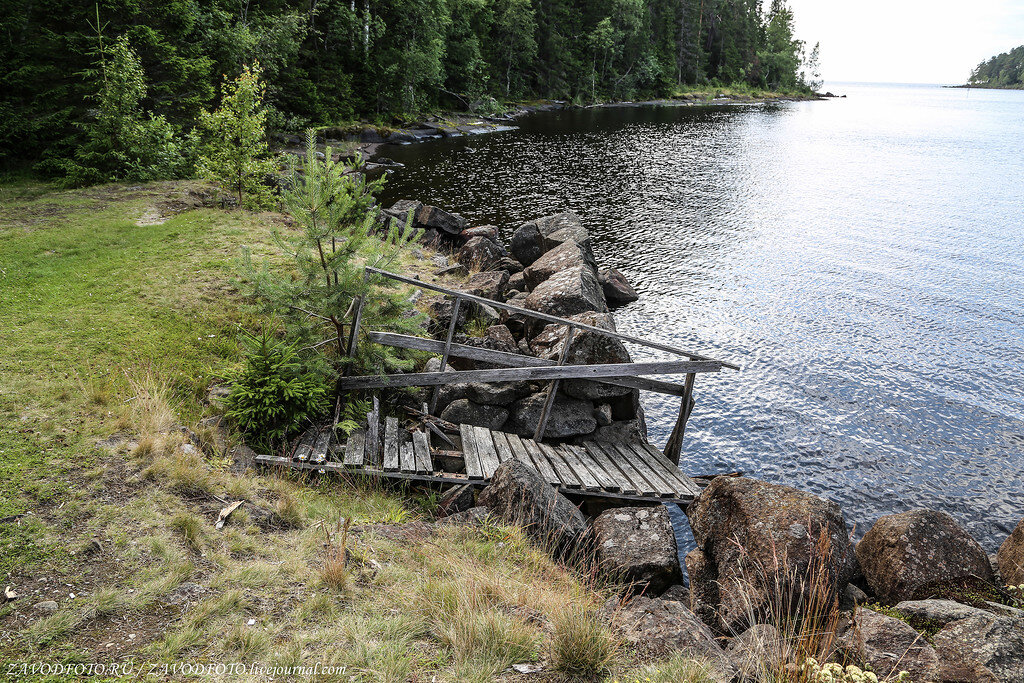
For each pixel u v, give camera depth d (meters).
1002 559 7.84
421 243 21.11
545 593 5.84
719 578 6.92
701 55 132.25
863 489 10.78
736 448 11.97
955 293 20.53
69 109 22.66
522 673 4.60
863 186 39.19
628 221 29.28
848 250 25.45
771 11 167.62
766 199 35.03
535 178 38.38
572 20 96.56
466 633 4.87
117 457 6.98
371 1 56.78
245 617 4.94
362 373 10.88
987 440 12.27
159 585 5.14
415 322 10.77
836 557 6.44
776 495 7.04
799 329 17.56
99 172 21.59
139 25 24.81
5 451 6.69
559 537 7.63
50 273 12.62
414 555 6.48
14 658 4.26
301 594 5.34
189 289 12.46
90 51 23.23
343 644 4.73
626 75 105.12
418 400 11.24
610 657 4.79
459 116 66.44
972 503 10.42
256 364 9.24
